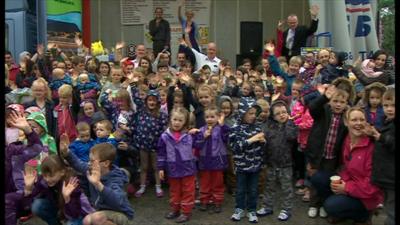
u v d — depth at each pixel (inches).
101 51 390.6
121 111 221.1
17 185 165.6
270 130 189.6
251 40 409.7
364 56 367.9
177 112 193.5
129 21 474.3
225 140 199.6
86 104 218.1
